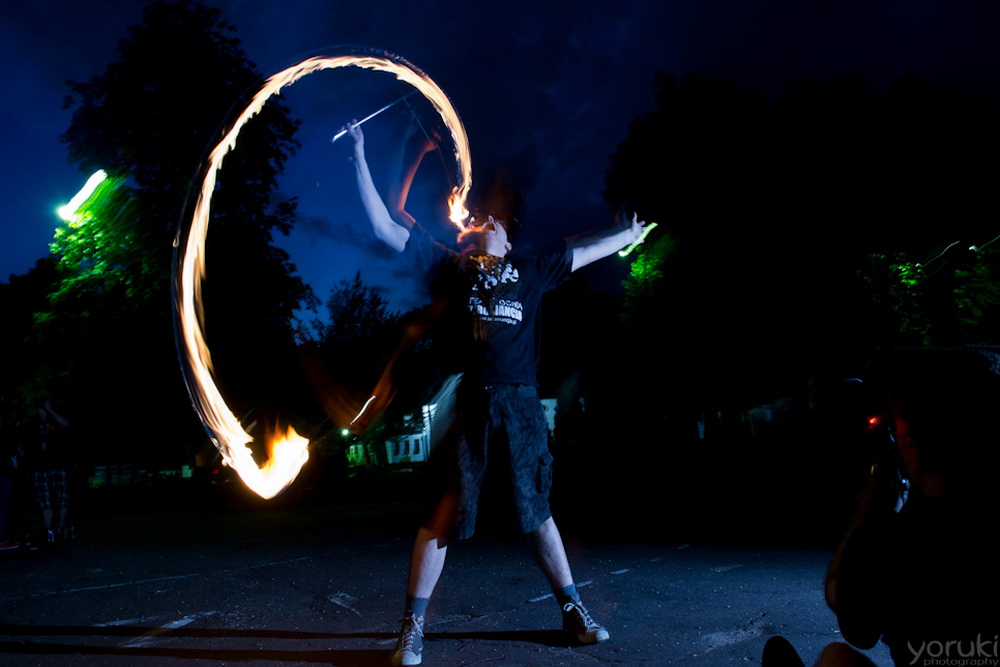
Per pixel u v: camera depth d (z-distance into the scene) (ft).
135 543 24.40
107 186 67.92
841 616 4.66
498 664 9.01
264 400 70.69
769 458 37.42
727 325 74.49
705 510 26.20
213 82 69.15
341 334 107.04
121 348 69.26
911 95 75.20
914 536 4.36
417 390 101.09
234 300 69.41
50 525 25.36
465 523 9.31
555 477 45.24
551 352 119.44
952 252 73.72
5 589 15.52
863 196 72.79
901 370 4.49
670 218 79.05
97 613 12.69
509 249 10.35
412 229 9.95
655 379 77.15
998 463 4.11
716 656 9.06
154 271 67.62
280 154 71.36
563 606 9.83
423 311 10.04
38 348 72.43
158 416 74.33
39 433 25.40
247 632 11.05
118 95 68.13
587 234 10.62
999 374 4.16
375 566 16.58
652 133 80.12
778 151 74.33
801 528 20.17
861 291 70.44
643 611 11.34
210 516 40.52
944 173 73.77
